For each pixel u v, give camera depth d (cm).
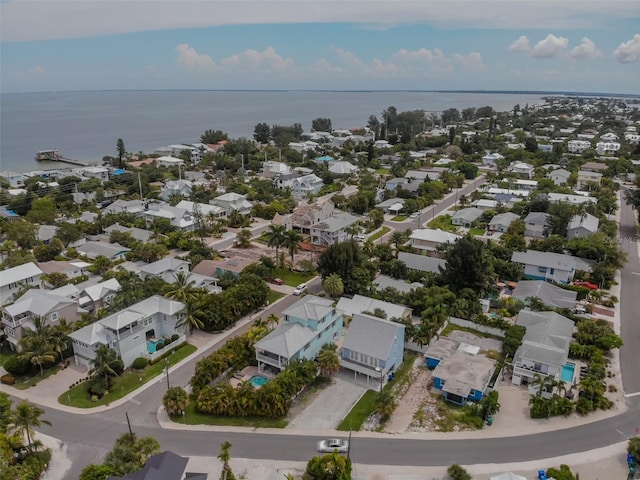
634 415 6094
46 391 6694
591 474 5159
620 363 7194
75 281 9888
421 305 8569
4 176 18838
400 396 6550
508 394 6575
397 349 7088
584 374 6912
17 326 7519
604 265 10188
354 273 9331
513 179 19225
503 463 5322
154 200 16262
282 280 10425
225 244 12912
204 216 14250
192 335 8131
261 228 14425
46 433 5841
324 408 6288
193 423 6006
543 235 12900
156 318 7825
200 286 9019
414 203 15762
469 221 14062
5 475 4709
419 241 11825
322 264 9606
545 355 6638
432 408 6294
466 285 9100
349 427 5922
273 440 5694
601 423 5959
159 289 8606
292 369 6406
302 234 13525
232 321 8400
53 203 15038
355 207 15425
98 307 8769
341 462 4938
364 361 6856
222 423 6009
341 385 6800
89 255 11419
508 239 11838
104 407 6328
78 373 7131
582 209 13438
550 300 8762
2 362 7431
